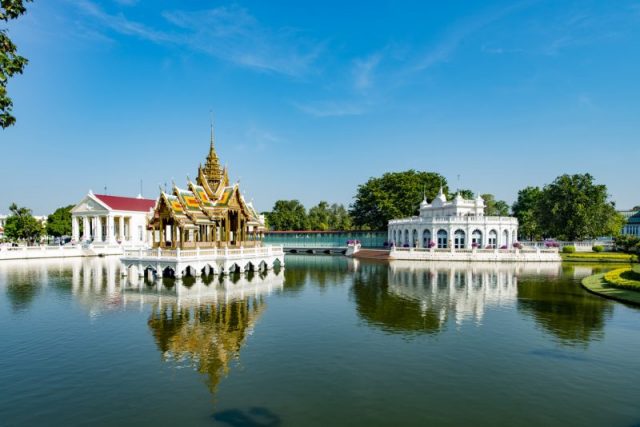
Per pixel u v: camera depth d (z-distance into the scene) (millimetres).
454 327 27031
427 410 15672
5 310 31391
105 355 21375
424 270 61000
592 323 28047
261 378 18516
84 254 84875
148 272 52781
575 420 14969
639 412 15547
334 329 26469
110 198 105125
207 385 17781
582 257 74312
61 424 14570
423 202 104375
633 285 37844
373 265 69000
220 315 30047
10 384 17844
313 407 15867
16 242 103375
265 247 58281
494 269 62219
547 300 36344
